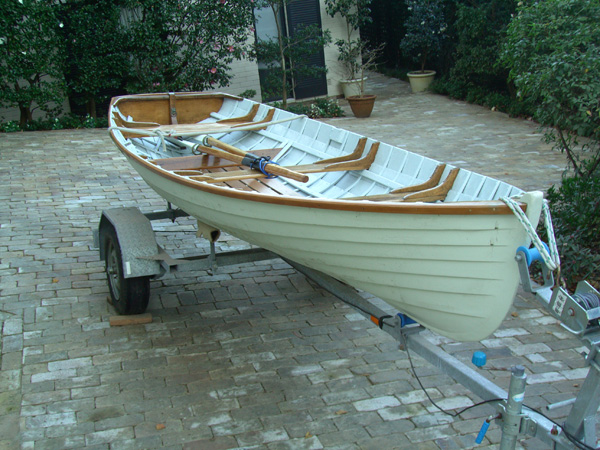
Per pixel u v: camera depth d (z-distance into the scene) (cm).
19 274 530
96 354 407
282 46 1401
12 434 328
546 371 388
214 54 1349
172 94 721
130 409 349
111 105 654
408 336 314
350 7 1505
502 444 253
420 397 362
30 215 692
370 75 1869
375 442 322
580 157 865
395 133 1111
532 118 1142
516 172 816
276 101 1488
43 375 381
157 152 631
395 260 296
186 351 415
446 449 316
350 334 440
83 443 319
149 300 485
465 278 278
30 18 1112
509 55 636
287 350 418
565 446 229
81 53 1234
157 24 1247
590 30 561
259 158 455
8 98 1138
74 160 954
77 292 498
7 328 438
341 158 480
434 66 1634
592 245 540
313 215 307
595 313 221
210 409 351
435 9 1473
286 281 537
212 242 427
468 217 256
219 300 498
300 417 344
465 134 1072
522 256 244
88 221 674
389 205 273
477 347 420
